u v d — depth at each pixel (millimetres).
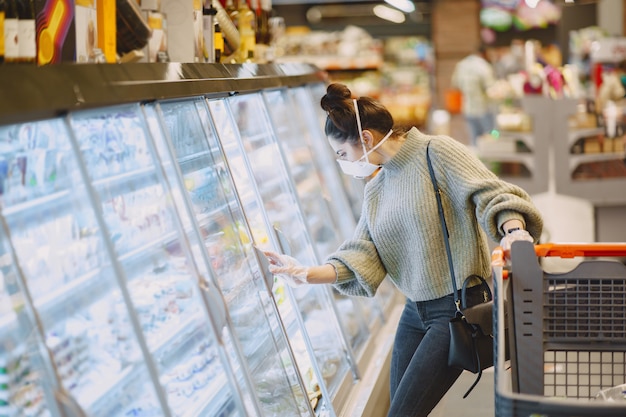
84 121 2424
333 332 4297
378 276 3410
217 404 2635
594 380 4152
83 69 2275
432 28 17094
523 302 2934
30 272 2076
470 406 5020
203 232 2936
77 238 2248
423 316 3301
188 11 3768
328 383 3889
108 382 2219
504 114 9492
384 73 17188
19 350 1946
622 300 2938
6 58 2373
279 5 19344
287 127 4789
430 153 3248
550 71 10266
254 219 3664
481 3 16859
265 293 3246
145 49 3457
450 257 3203
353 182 6168
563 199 8852
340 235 5246
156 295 2619
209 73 3314
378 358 4711
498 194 3094
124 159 2633
